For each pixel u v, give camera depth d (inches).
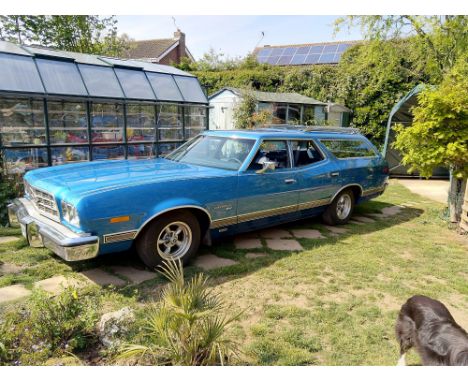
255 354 110.7
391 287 159.9
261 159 198.5
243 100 611.2
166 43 1103.6
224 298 144.7
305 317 133.2
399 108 460.4
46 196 158.1
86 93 342.3
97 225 140.6
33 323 107.3
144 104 385.1
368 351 115.4
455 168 256.1
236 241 213.5
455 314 140.9
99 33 662.5
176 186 162.2
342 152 252.8
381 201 344.5
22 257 175.6
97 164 195.9
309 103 654.5
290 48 966.4
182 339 100.9
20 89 298.7
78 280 155.1
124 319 114.1
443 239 233.0
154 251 160.1
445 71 344.5
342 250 203.6
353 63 617.9
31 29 575.5
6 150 299.4
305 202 224.8
